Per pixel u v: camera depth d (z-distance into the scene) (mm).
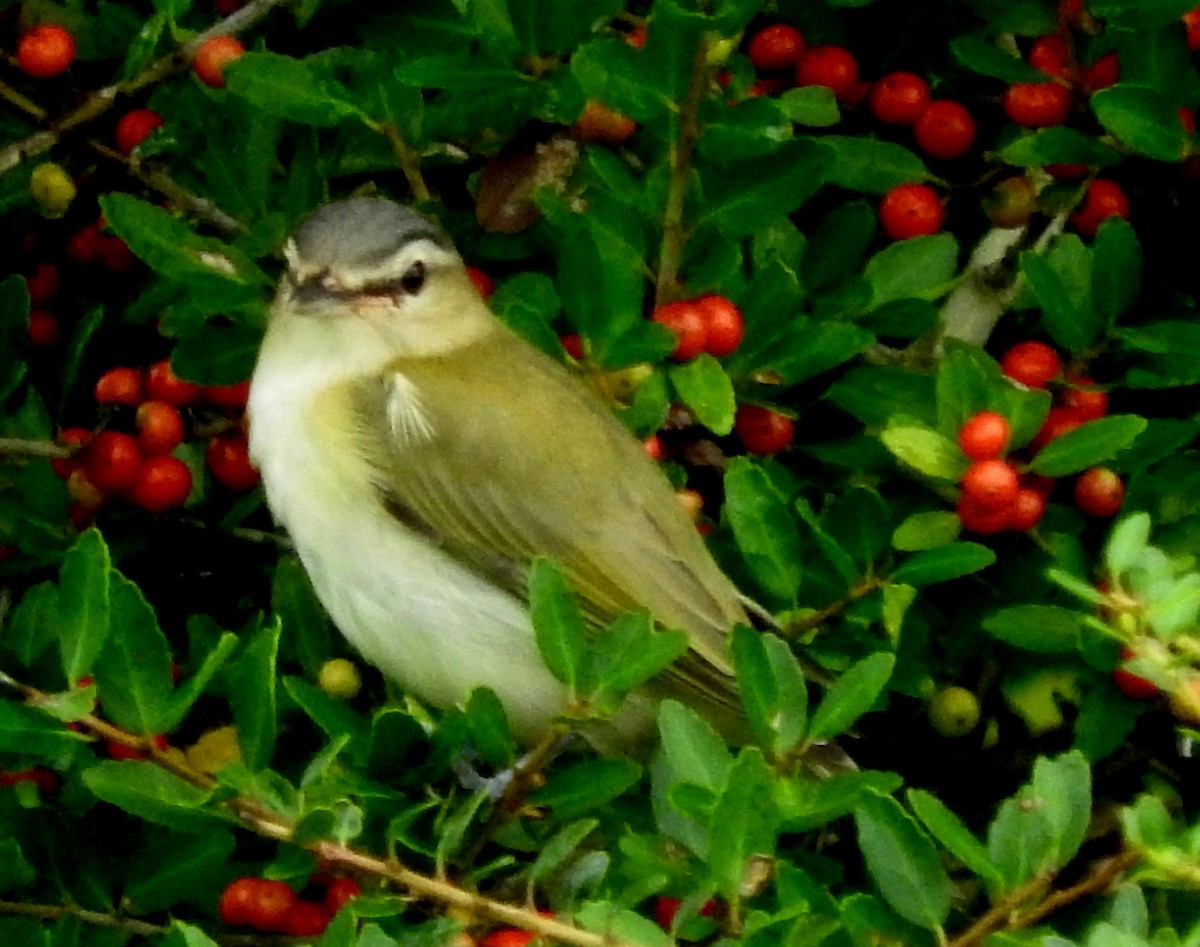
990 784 9109
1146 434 8617
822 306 9078
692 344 8555
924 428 8344
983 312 9891
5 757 7234
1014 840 6438
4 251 9766
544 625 6500
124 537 9344
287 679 7625
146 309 9281
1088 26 9016
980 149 9742
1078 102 9141
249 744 6480
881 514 8258
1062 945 5996
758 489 8250
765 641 6719
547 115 8750
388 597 9289
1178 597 6910
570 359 8922
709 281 8656
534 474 9250
